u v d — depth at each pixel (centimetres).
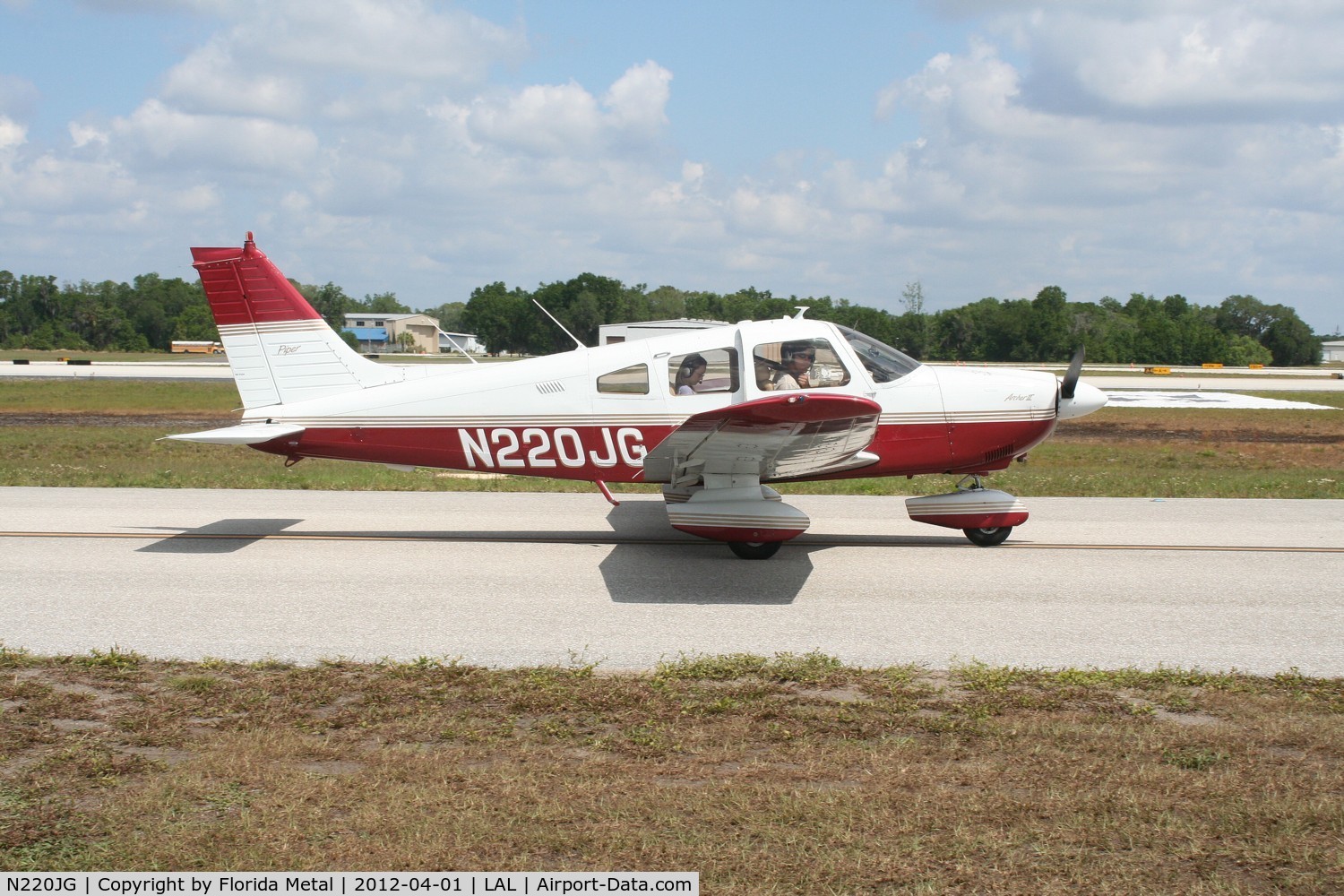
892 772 387
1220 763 396
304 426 843
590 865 322
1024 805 359
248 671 503
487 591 678
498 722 438
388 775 381
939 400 827
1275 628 599
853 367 821
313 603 644
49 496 1078
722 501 776
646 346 829
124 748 409
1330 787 375
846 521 962
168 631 577
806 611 632
